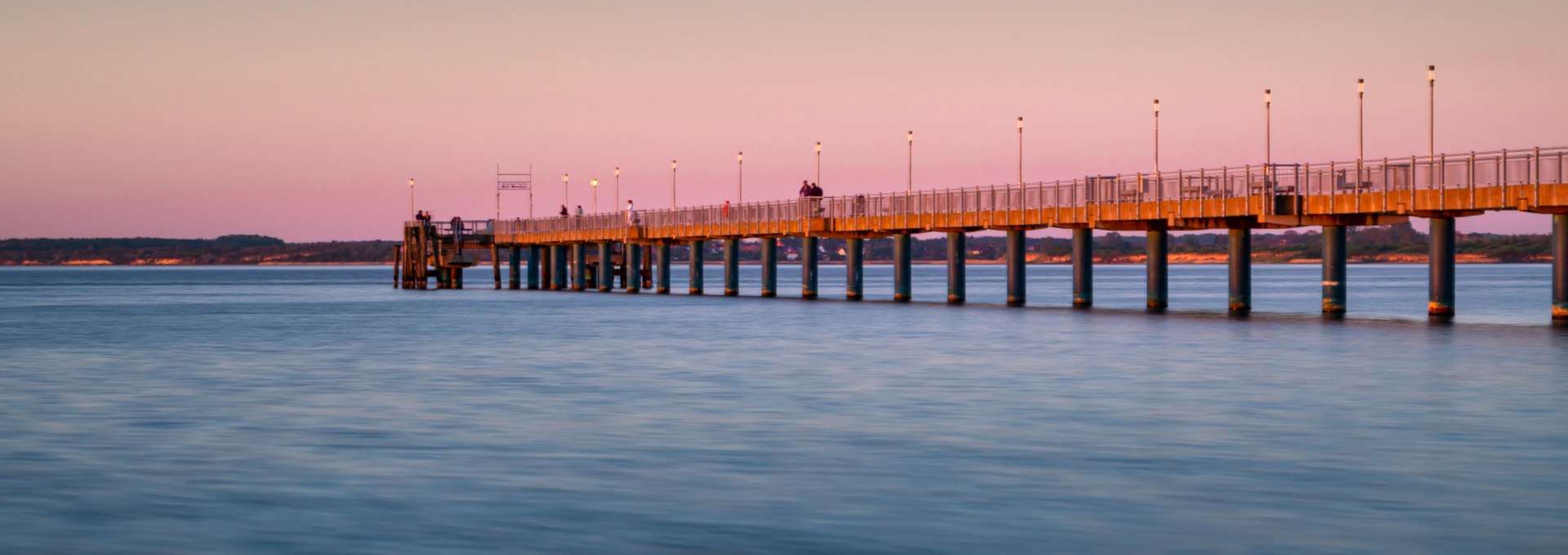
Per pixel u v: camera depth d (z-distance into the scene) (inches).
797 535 711.1
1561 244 2020.2
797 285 6392.7
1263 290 5078.7
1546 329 2025.1
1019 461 906.1
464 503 786.8
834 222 3292.3
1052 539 700.0
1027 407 1168.8
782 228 3430.1
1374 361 1526.8
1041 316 2541.8
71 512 767.1
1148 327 2156.7
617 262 4569.4
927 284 6840.6
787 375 1438.2
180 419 1119.6
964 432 1031.0
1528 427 1035.3
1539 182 1888.5
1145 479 844.6
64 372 1531.7
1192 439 992.2
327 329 2367.1
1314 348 1706.4
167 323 2650.1
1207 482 833.5
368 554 681.0
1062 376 1409.9
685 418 1106.7
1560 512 748.0
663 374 1456.7
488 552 683.4
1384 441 976.3
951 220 2925.7
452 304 3464.6
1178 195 2369.6
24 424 1095.0
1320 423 1063.0
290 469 888.3
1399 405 1159.0
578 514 757.3
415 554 680.4
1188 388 1293.1
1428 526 720.3
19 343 2025.1
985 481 839.1
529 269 4660.4
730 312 2787.9
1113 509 762.2
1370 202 2102.6
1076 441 987.9
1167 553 673.0
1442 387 1284.4
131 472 880.3
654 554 677.3
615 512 762.8
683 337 2038.6
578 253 4419.3
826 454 936.9
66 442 1001.5
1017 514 751.7
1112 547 684.1
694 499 794.2
